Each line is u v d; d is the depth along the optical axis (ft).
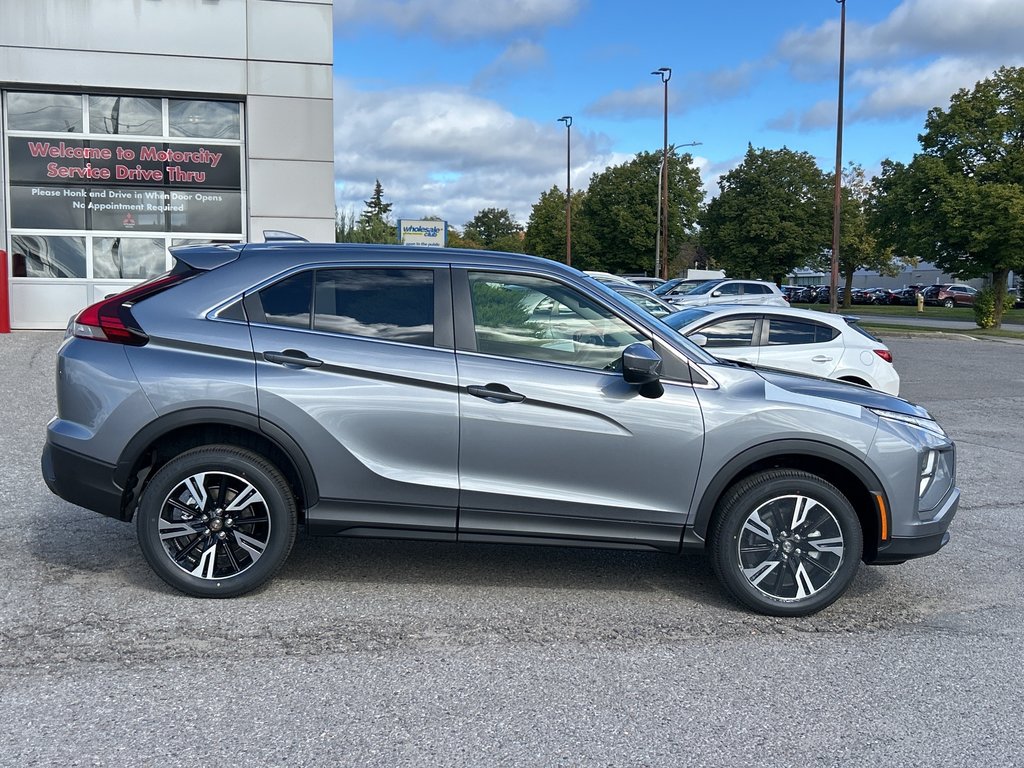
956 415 39.60
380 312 14.66
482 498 14.43
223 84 54.70
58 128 53.72
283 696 11.41
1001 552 19.06
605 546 14.84
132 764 9.71
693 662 12.92
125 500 14.51
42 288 54.34
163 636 13.16
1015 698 12.00
